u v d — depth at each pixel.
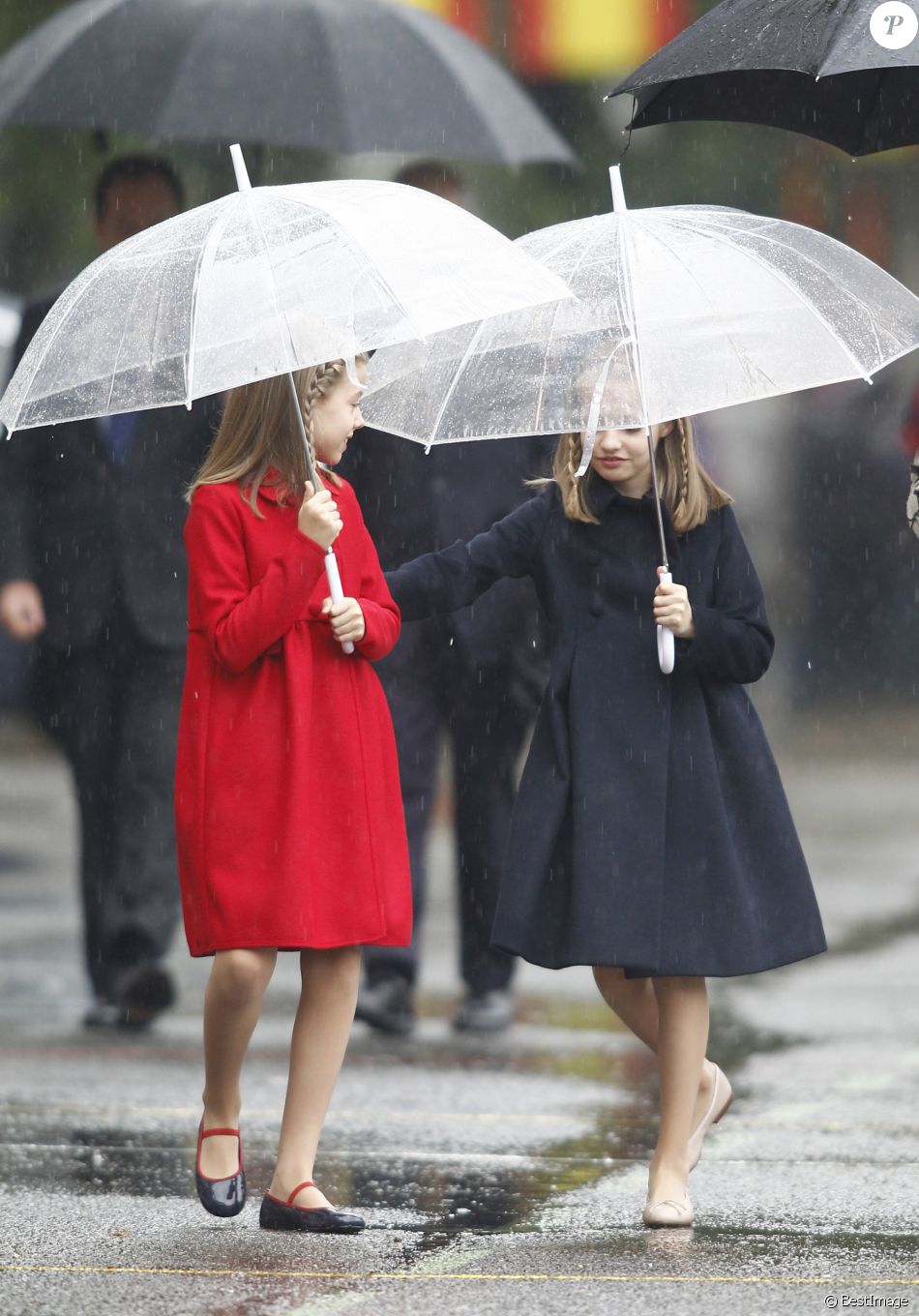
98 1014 26.14
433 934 33.62
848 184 70.00
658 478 17.66
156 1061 24.06
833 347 17.16
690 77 19.59
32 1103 21.81
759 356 17.05
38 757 58.47
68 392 16.25
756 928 17.39
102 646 26.34
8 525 26.39
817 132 20.70
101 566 26.23
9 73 26.62
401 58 27.06
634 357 16.95
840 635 65.19
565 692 17.78
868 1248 16.33
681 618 17.25
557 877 17.53
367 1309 14.70
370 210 16.48
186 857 16.91
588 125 61.94
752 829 17.66
